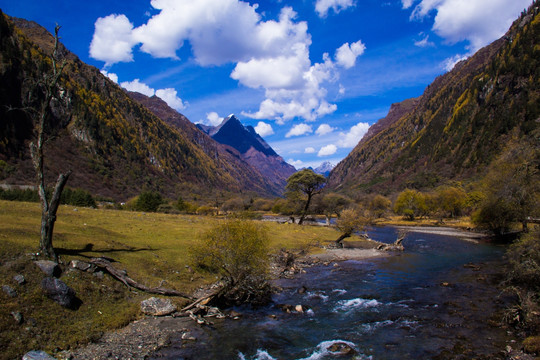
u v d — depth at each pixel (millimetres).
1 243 18891
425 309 22281
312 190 78875
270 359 14938
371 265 39344
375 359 15062
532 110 180125
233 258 22469
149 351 15055
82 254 22562
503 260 39219
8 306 14453
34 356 12570
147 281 22562
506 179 52719
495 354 15148
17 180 128875
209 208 126000
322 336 17766
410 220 122688
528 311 17938
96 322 16562
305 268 37281
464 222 102500
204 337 17078
